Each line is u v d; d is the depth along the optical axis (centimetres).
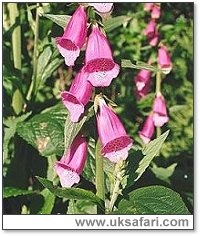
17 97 64
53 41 62
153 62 76
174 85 95
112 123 43
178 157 82
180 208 44
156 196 44
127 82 92
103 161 47
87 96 42
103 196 46
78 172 44
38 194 61
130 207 44
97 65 42
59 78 87
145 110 88
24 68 76
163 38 85
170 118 93
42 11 63
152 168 68
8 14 70
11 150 67
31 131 57
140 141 76
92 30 43
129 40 97
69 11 60
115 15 100
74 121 42
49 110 61
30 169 65
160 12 74
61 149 56
